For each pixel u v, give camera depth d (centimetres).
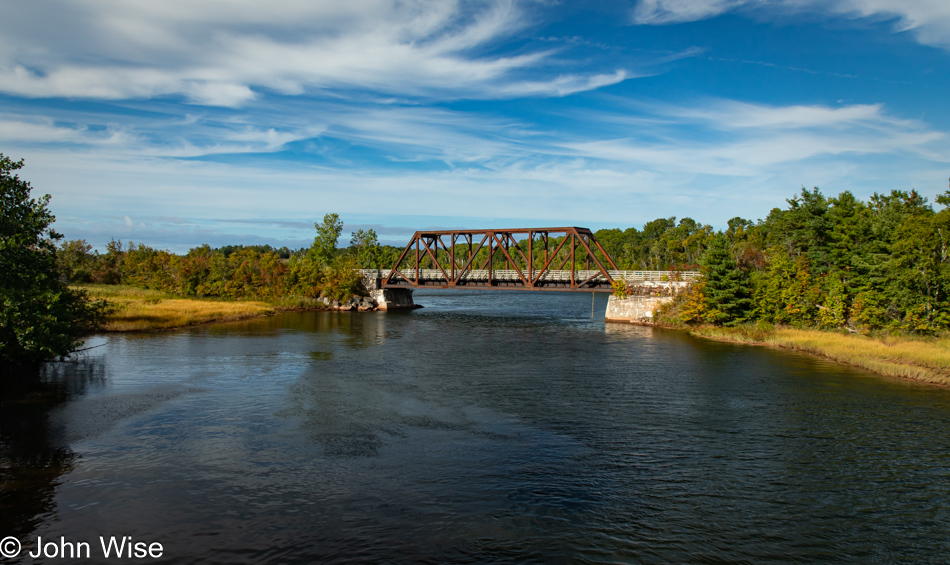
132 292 10100
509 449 2295
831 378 3703
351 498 1803
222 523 1619
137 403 2917
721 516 1734
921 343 4531
